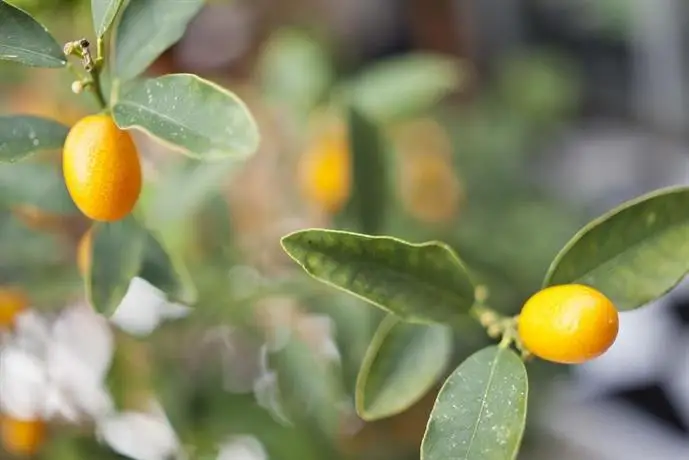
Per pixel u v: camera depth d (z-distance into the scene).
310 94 0.97
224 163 0.76
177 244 0.79
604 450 1.06
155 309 0.80
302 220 0.96
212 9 1.26
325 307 0.80
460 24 1.58
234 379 0.83
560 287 0.56
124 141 0.55
